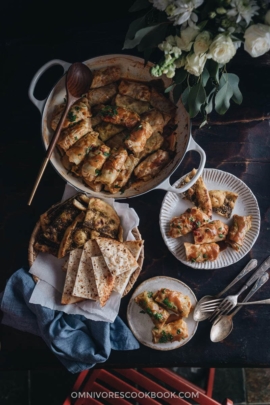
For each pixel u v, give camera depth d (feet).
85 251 4.22
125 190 4.21
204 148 4.58
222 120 4.57
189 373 6.41
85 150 4.06
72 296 4.23
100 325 4.28
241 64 4.47
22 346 4.44
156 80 4.21
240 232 4.39
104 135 4.19
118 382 5.15
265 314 4.49
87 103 4.19
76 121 4.11
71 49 4.54
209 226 4.39
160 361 4.46
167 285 4.46
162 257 4.51
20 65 4.54
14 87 4.54
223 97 3.65
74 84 4.08
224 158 4.58
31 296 4.25
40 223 4.30
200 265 4.42
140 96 4.17
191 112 3.65
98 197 4.24
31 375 6.44
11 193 4.52
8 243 4.51
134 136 4.03
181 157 4.06
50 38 4.55
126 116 4.11
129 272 4.21
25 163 4.52
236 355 4.47
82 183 4.19
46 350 4.43
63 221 4.27
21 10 4.31
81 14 4.44
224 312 4.44
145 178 4.20
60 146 4.09
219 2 3.02
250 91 4.55
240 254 4.44
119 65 4.19
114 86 4.23
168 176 4.07
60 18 4.46
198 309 4.42
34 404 6.38
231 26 3.06
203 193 4.42
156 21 3.65
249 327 4.48
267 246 4.54
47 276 4.32
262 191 4.58
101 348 4.33
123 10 4.43
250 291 4.47
